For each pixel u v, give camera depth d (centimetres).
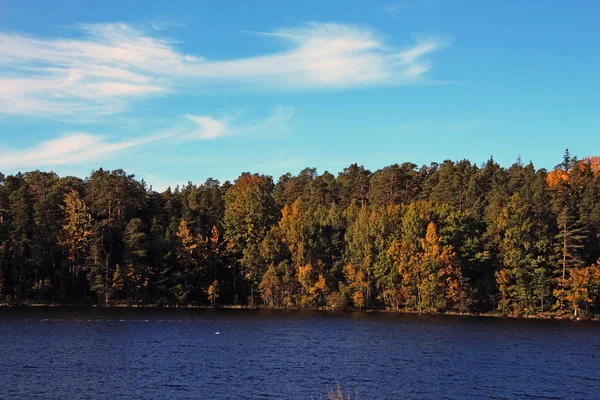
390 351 6662
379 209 13450
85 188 13888
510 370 5644
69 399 4262
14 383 4722
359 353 6494
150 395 4431
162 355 6159
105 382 4828
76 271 12169
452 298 11331
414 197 15738
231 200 14775
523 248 11394
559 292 10762
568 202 12531
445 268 11256
